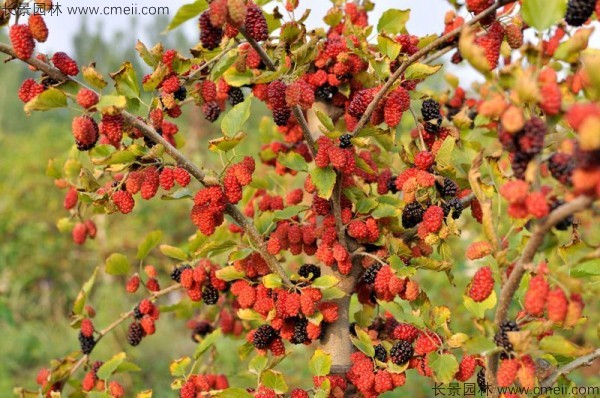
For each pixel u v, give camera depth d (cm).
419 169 140
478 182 128
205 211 138
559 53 128
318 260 144
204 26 132
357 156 139
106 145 146
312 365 138
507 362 127
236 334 159
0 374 299
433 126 143
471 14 135
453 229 137
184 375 147
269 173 158
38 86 134
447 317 138
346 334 142
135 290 153
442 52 146
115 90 137
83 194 140
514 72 123
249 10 132
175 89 138
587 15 127
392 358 138
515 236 140
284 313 139
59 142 497
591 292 133
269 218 147
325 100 145
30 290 441
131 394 288
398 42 140
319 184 137
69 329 388
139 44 138
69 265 443
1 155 509
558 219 122
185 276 147
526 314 134
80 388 155
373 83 143
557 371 138
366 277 142
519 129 123
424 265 139
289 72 139
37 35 131
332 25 148
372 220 141
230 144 137
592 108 117
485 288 130
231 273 142
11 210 445
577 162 119
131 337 153
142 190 137
